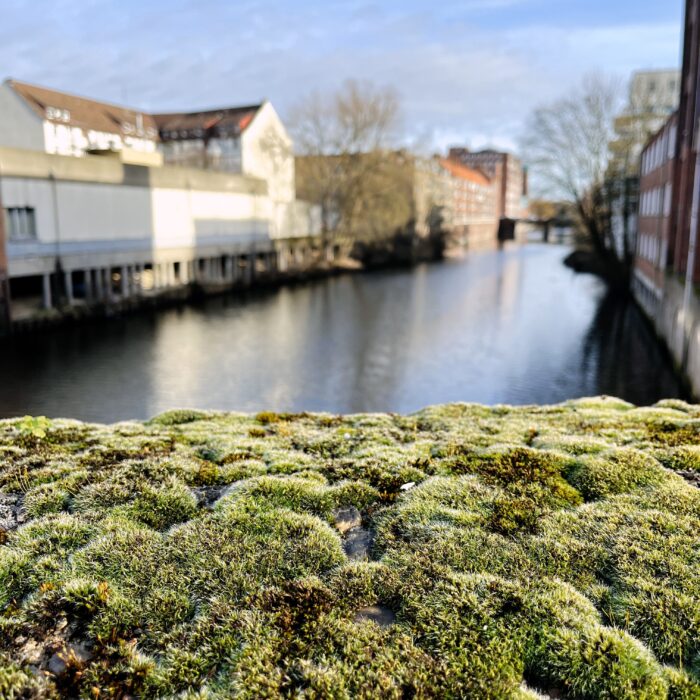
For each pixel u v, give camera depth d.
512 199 163.12
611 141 48.38
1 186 24.56
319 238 52.47
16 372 19.77
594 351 23.31
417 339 25.25
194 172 37.09
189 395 17.86
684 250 25.80
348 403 17.25
